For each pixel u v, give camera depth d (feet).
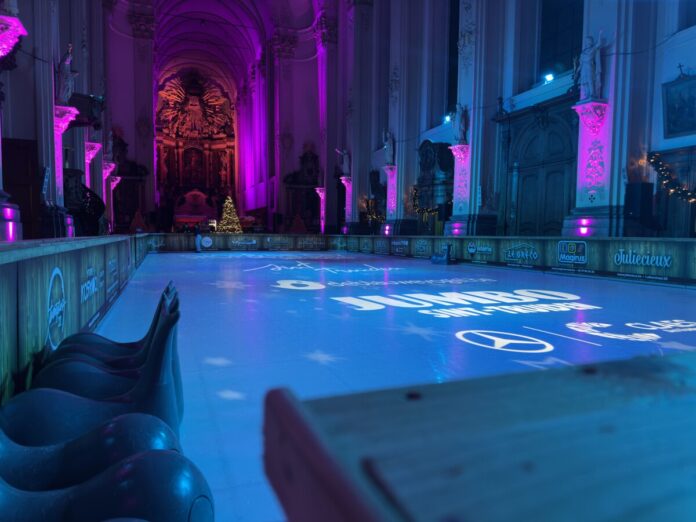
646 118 43.37
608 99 43.86
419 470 1.07
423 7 81.97
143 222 114.83
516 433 1.32
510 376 1.91
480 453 1.18
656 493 1.00
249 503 6.81
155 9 136.05
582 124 46.24
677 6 41.27
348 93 104.37
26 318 8.34
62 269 11.52
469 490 0.97
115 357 9.85
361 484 0.98
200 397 11.05
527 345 16.15
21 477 5.41
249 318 21.06
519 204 59.00
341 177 102.83
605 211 43.98
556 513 0.88
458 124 64.03
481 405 1.56
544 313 22.56
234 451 8.38
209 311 22.86
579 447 1.24
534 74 60.13
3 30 29.53
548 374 1.93
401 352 15.23
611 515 0.89
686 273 31.83
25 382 8.21
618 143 43.27
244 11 155.94
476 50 62.18
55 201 43.09
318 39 120.06
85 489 4.80
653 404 1.59
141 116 120.16
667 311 23.15
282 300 26.58
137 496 4.63
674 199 41.06
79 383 7.98
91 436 5.69
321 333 18.01
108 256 22.63
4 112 40.93
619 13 42.70
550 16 58.34
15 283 7.75
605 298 27.68
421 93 82.69
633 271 36.06
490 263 51.52
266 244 91.86
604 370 1.98
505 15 62.13
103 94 81.00
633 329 18.78
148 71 120.98
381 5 95.86
